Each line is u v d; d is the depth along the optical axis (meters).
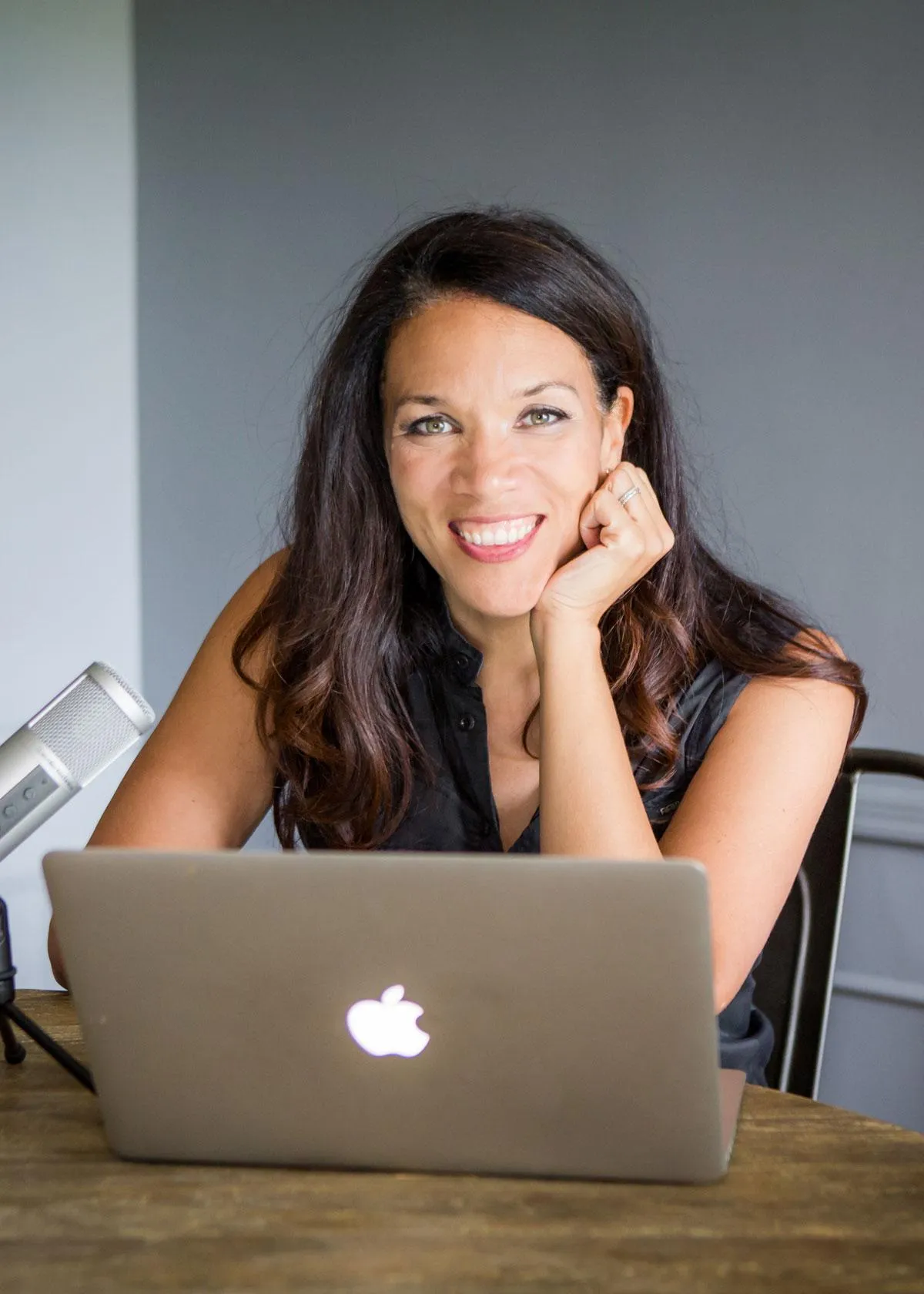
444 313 1.47
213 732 1.66
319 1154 0.99
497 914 0.89
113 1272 0.85
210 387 2.85
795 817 1.45
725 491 2.37
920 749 2.25
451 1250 0.87
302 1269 0.85
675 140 2.37
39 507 2.90
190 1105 0.98
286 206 2.75
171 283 2.87
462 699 1.60
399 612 1.62
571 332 1.49
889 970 2.29
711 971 0.88
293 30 2.71
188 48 2.82
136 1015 0.96
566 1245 0.88
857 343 2.24
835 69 2.22
